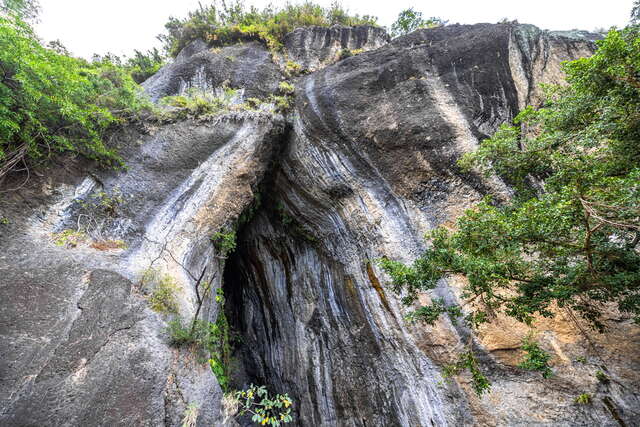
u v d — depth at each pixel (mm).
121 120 6543
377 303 6652
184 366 4582
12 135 4715
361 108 7738
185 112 7793
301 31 11664
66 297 4230
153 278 5230
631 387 3961
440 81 7230
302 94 9047
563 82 6840
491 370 4895
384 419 6191
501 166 4246
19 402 3186
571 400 4281
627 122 2992
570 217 2572
